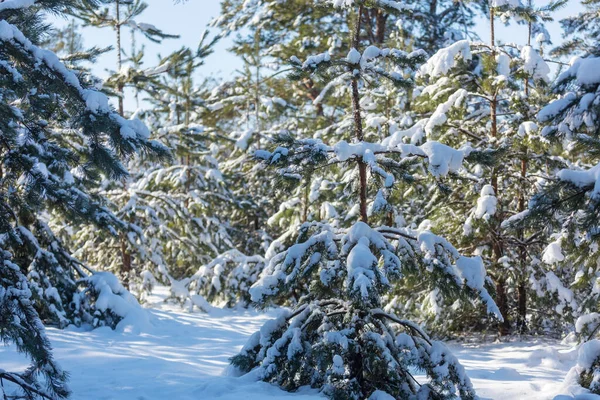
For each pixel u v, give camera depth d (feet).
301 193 53.83
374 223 44.32
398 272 23.47
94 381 25.89
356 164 26.89
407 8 26.96
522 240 43.68
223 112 72.64
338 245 24.98
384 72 26.13
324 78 26.76
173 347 36.40
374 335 23.38
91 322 40.91
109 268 57.98
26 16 21.25
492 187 41.09
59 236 55.21
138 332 40.19
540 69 40.50
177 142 58.54
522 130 39.81
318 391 24.54
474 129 44.80
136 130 20.45
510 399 25.93
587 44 63.41
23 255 39.27
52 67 19.39
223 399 22.79
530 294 42.93
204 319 48.78
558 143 38.78
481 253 42.78
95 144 20.66
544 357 34.81
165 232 56.59
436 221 43.65
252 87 69.87
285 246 51.06
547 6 40.83
